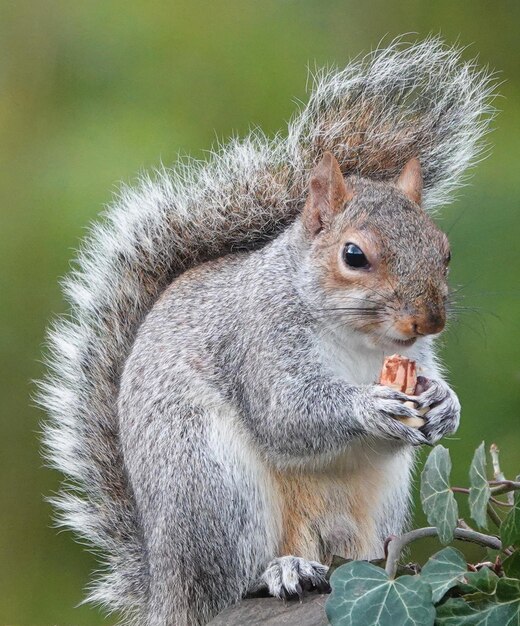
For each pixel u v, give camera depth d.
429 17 17.53
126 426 10.20
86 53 17.58
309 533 9.73
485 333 13.88
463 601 7.27
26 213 15.77
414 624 7.24
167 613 9.65
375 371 9.73
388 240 9.12
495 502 7.74
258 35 17.53
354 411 9.38
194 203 11.17
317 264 9.46
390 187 9.73
